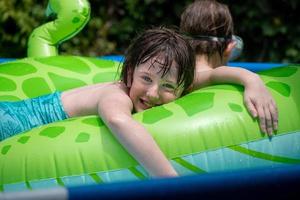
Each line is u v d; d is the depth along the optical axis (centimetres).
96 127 284
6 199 202
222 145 280
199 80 319
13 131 327
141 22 694
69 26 432
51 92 368
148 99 298
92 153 276
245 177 227
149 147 268
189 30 345
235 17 655
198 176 225
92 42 700
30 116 333
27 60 389
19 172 279
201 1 352
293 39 646
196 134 279
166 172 267
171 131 278
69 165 275
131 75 306
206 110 286
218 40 343
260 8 645
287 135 292
